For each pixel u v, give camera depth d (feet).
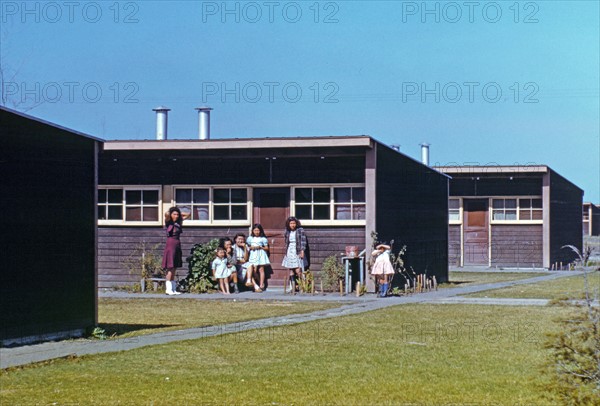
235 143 83.30
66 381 39.60
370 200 84.12
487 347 49.34
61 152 52.65
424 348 49.01
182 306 72.38
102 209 91.91
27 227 49.96
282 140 82.53
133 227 90.99
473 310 68.23
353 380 40.29
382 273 81.66
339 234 87.30
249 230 89.76
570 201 149.79
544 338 52.11
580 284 99.40
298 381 40.01
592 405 32.96
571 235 150.00
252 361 44.86
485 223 137.90
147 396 36.91
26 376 40.60
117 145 85.10
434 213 105.70
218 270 84.79
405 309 69.05
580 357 34.53
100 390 37.83
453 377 41.01
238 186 89.97
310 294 83.20
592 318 34.19
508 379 40.55
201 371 42.14
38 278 50.75
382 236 86.53
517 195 136.67
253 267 87.04
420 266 99.30
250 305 73.15
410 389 38.52
